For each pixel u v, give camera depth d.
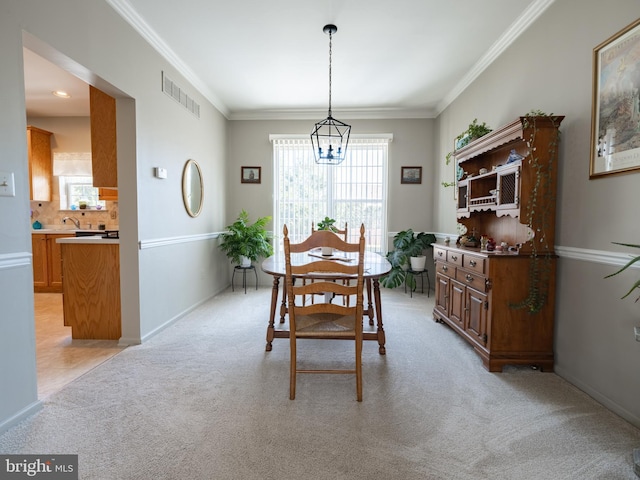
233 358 2.42
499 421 1.66
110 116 2.77
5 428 1.55
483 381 2.09
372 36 2.88
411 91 4.11
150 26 2.70
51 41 1.81
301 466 1.34
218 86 3.98
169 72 3.16
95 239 2.73
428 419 1.67
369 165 4.93
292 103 4.57
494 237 2.99
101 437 1.51
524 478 1.29
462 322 2.66
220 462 1.36
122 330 2.69
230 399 1.85
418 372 2.21
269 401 1.84
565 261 2.12
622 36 1.70
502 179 2.52
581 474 1.31
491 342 2.21
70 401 1.83
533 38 2.50
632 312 1.66
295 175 4.98
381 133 4.89
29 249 1.69
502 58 2.96
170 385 2.01
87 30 2.08
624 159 1.69
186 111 3.54
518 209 2.21
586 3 1.96
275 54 3.19
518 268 2.20
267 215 5.03
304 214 4.99
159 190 2.99
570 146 2.10
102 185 2.80
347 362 2.37
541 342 2.22
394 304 3.99
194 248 3.78
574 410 1.76
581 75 2.01
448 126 4.32
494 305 2.21
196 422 1.64
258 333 2.96
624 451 1.44
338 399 1.86
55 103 4.29
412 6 2.46
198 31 2.79
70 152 4.84
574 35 2.07
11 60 1.58
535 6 2.40
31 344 1.70
